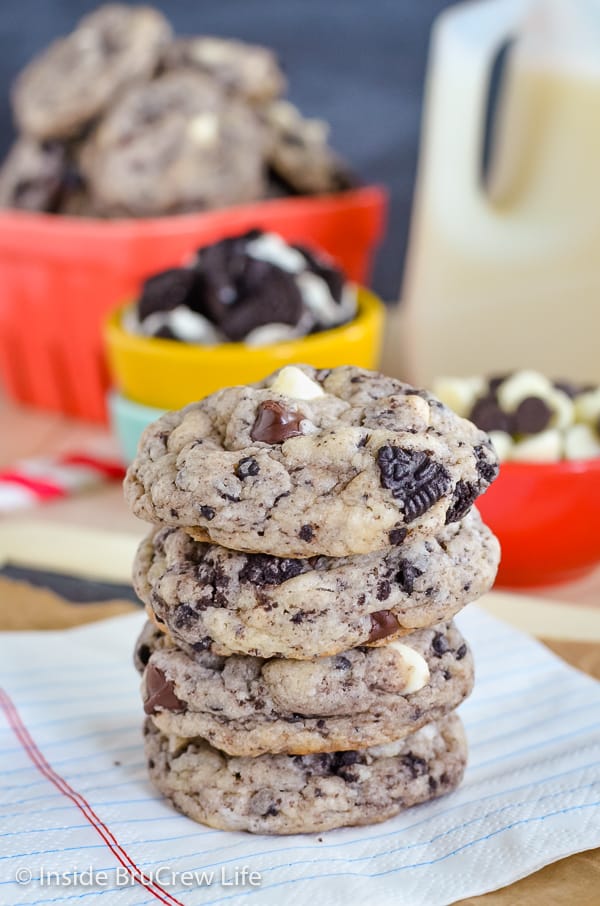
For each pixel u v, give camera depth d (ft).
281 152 2.20
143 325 1.89
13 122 2.97
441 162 2.14
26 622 1.59
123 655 1.51
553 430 1.65
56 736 1.38
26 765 1.35
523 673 1.44
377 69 2.90
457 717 1.35
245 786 1.28
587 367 2.14
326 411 1.27
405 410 1.26
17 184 2.19
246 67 2.24
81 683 1.46
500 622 1.51
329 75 2.92
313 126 2.34
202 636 1.26
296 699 1.25
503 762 1.34
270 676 1.26
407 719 1.27
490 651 1.47
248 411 1.27
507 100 2.16
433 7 2.82
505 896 1.19
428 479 1.22
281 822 1.27
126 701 1.44
